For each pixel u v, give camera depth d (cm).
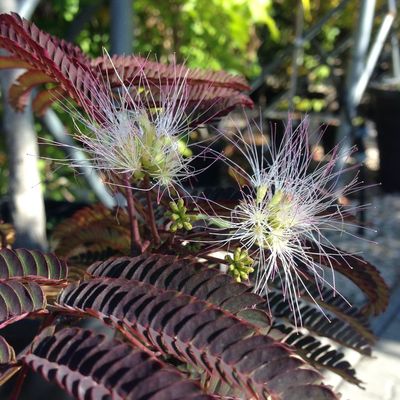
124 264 18
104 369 13
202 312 15
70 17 53
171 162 20
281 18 91
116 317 15
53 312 17
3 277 18
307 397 13
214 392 16
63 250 29
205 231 21
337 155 24
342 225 24
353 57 57
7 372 15
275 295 23
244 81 26
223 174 73
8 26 19
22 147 33
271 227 19
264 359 14
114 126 20
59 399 23
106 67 23
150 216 21
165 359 17
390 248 66
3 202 46
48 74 20
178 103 23
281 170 20
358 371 44
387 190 89
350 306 23
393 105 84
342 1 62
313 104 101
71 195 57
